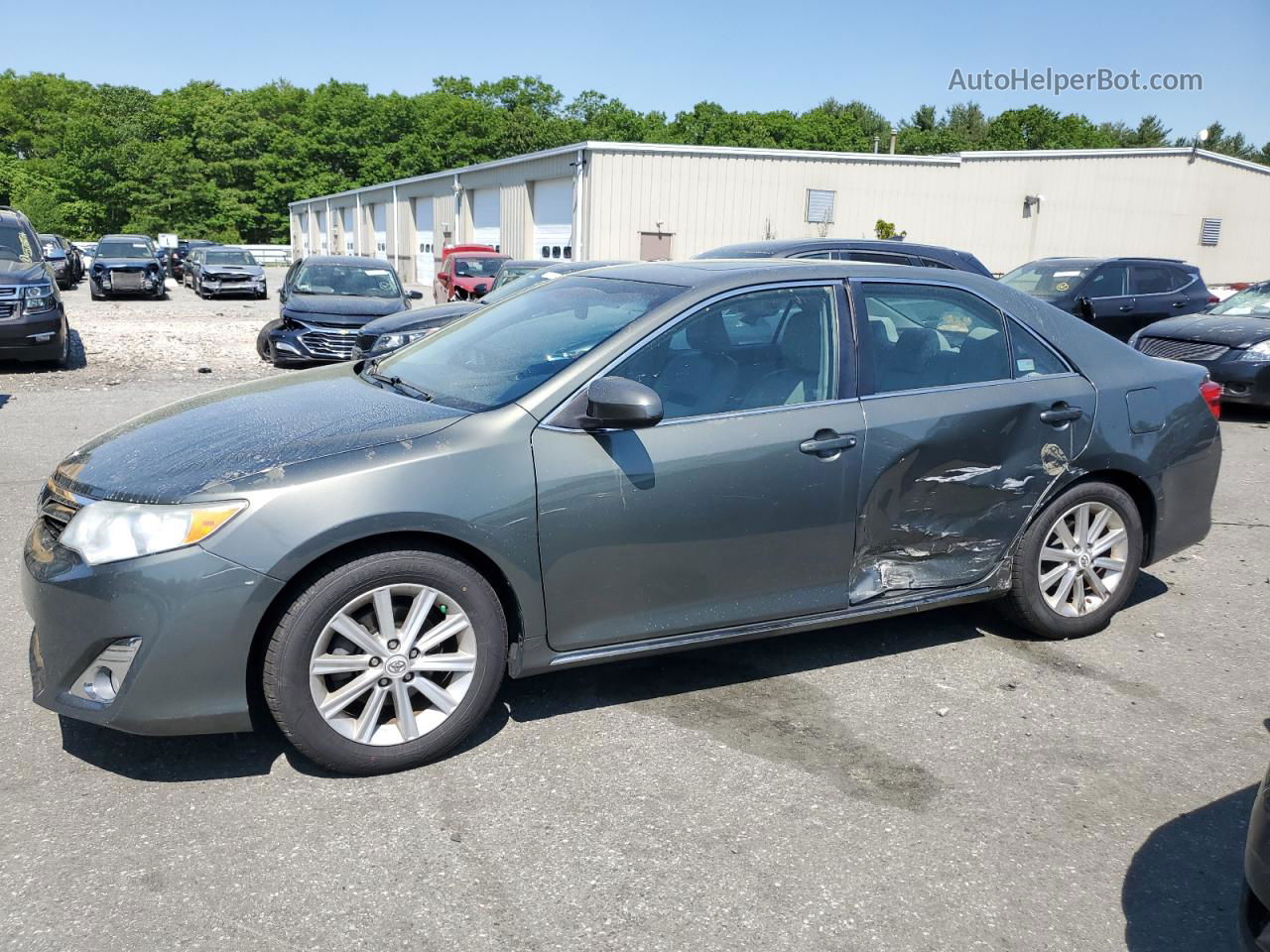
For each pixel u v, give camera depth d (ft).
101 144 266.57
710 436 11.39
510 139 286.66
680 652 12.53
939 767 10.93
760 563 11.91
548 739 11.31
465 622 10.53
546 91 328.90
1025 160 97.55
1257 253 110.63
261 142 278.87
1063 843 9.57
